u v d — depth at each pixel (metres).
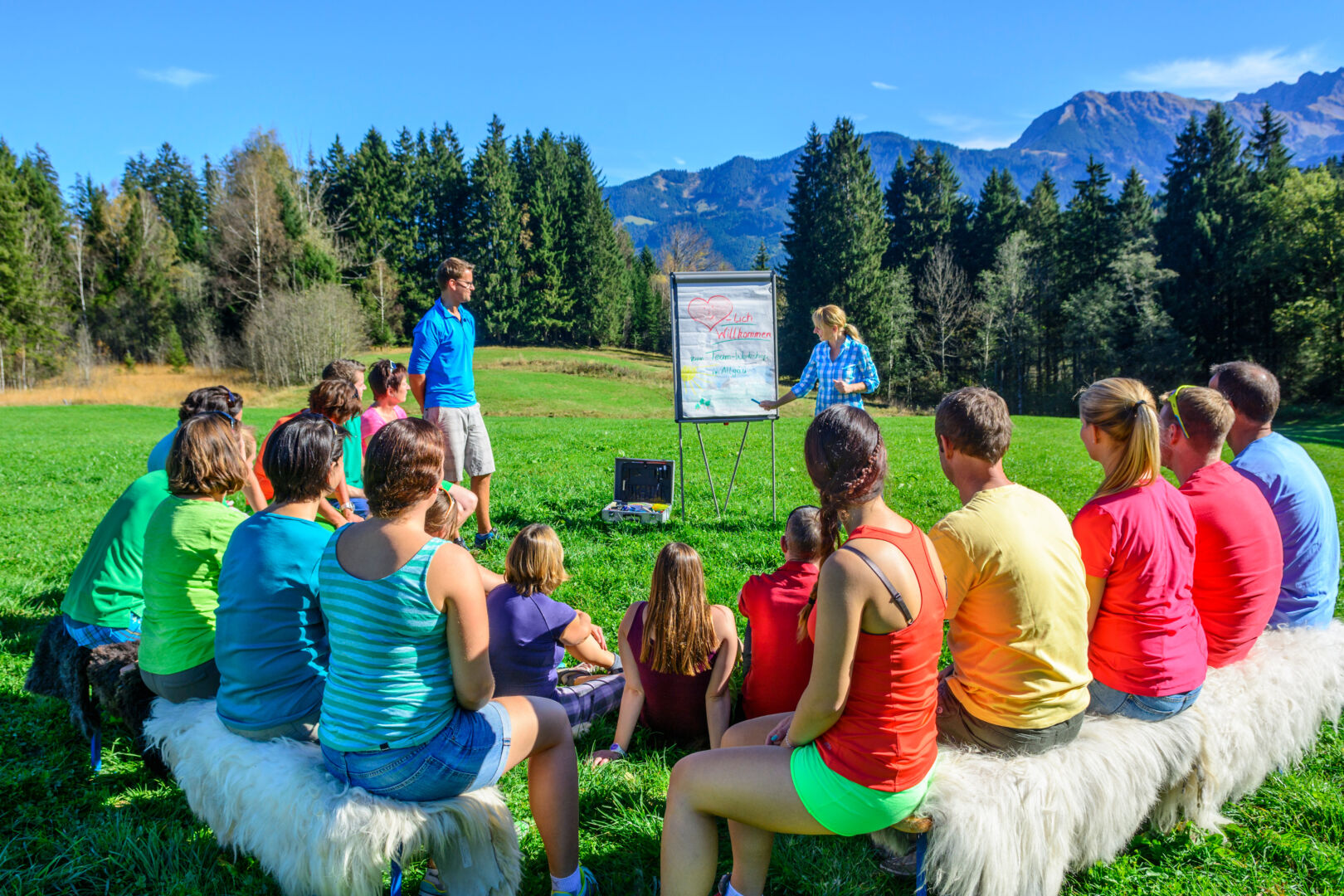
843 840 3.15
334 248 74.25
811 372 8.02
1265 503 3.47
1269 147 59.41
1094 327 54.62
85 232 74.31
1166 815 3.18
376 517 2.55
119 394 53.69
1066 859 2.72
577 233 90.06
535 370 62.88
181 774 2.97
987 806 2.53
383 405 6.74
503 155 86.94
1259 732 3.27
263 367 59.56
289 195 67.00
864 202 67.31
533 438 18.19
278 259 66.44
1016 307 62.19
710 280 8.18
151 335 69.88
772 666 3.60
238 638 2.85
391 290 79.12
